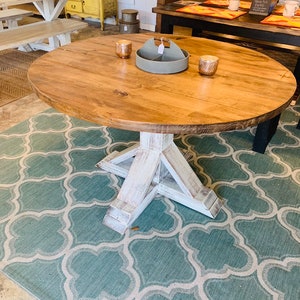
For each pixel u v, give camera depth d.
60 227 1.40
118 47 1.43
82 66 1.34
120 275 1.21
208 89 1.18
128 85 1.18
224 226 1.45
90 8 4.55
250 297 1.15
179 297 1.14
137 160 1.52
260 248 1.35
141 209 1.48
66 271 1.21
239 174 1.81
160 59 1.40
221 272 1.24
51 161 1.84
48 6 3.33
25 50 3.63
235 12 2.27
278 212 1.55
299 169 1.86
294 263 1.29
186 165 1.57
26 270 1.21
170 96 1.11
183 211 1.53
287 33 1.88
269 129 1.91
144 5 4.62
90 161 1.86
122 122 0.95
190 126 0.94
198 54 1.56
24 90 2.73
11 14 3.52
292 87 1.22
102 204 1.55
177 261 1.28
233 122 0.96
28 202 1.53
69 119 2.30
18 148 1.95
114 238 1.36
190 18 2.17
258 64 1.45
